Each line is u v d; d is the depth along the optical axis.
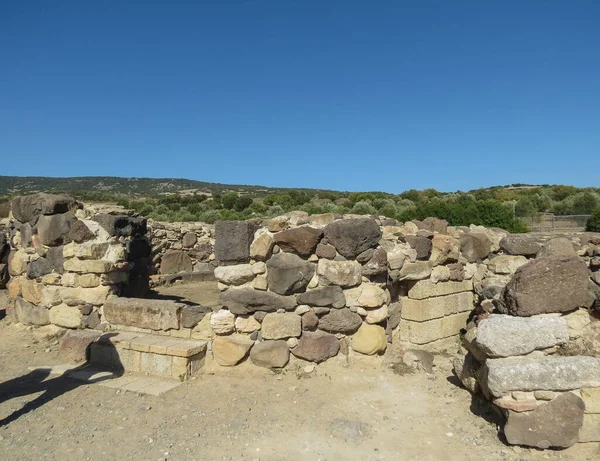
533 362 3.71
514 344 3.83
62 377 5.29
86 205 8.02
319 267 5.27
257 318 5.35
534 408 3.60
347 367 5.27
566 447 3.57
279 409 4.40
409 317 6.44
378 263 5.30
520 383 3.61
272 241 5.38
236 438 3.87
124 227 6.91
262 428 4.04
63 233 6.55
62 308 6.59
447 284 6.75
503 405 3.64
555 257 4.04
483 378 4.02
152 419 4.23
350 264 5.22
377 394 4.72
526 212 24.89
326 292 5.23
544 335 3.86
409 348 6.38
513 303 4.04
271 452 3.65
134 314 5.97
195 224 13.43
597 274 4.20
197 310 5.62
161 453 3.63
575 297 4.00
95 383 5.10
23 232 7.33
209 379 5.16
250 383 5.01
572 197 30.75
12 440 3.83
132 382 5.12
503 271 6.48
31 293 6.94
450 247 6.77
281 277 5.24
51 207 6.64
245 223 5.41
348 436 3.87
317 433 3.95
